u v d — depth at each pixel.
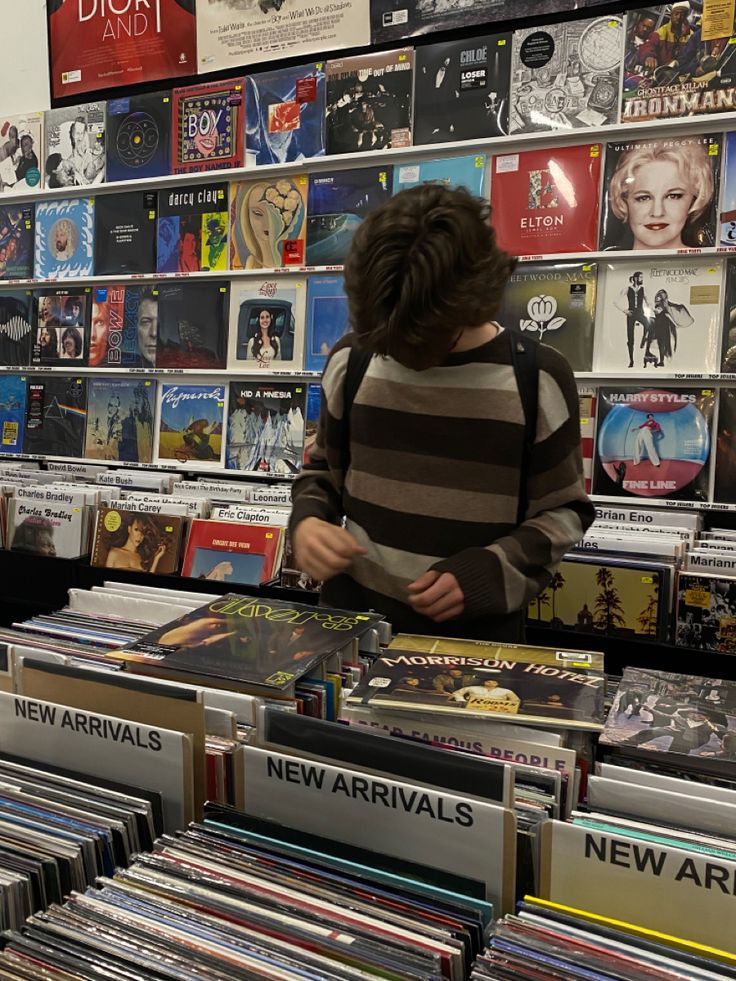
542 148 2.39
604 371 2.35
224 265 2.83
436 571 0.99
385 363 1.13
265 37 2.75
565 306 2.37
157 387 2.98
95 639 1.05
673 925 0.58
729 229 2.19
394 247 0.85
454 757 0.65
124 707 0.80
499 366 1.08
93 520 2.40
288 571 2.09
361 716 0.82
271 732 0.75
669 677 0.87
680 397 2.27
